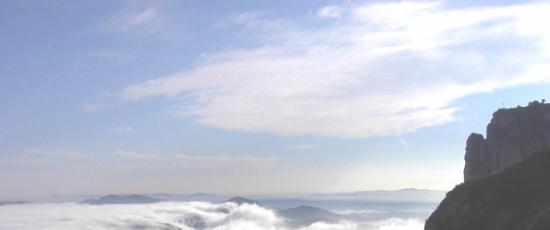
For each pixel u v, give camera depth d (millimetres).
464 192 90875
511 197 84750
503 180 88750
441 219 89875
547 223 67625
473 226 84500
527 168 90062
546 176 86500
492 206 85062
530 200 82188
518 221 78688
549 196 80375
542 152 92438
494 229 81000
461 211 87500
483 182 90750
